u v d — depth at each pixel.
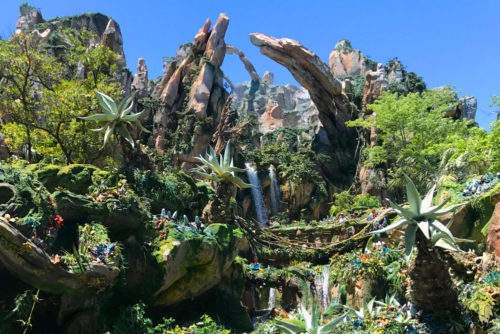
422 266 14.47
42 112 26.53
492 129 22.72
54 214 15.37
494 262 15.99
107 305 16.28
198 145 47.78
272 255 28.67
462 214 19.62
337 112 55.28
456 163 25.64
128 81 52.47
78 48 31.17
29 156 25.78
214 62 54.97
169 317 18.81
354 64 67.56
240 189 47.31
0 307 14.12
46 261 13.94
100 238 16.08
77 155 27.09
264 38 55.81
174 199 22.22
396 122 38.16
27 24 61.16
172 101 52.53
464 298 15.19
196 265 19.39
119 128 20.67
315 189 49.28
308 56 53.88
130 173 20.88
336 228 29.62
